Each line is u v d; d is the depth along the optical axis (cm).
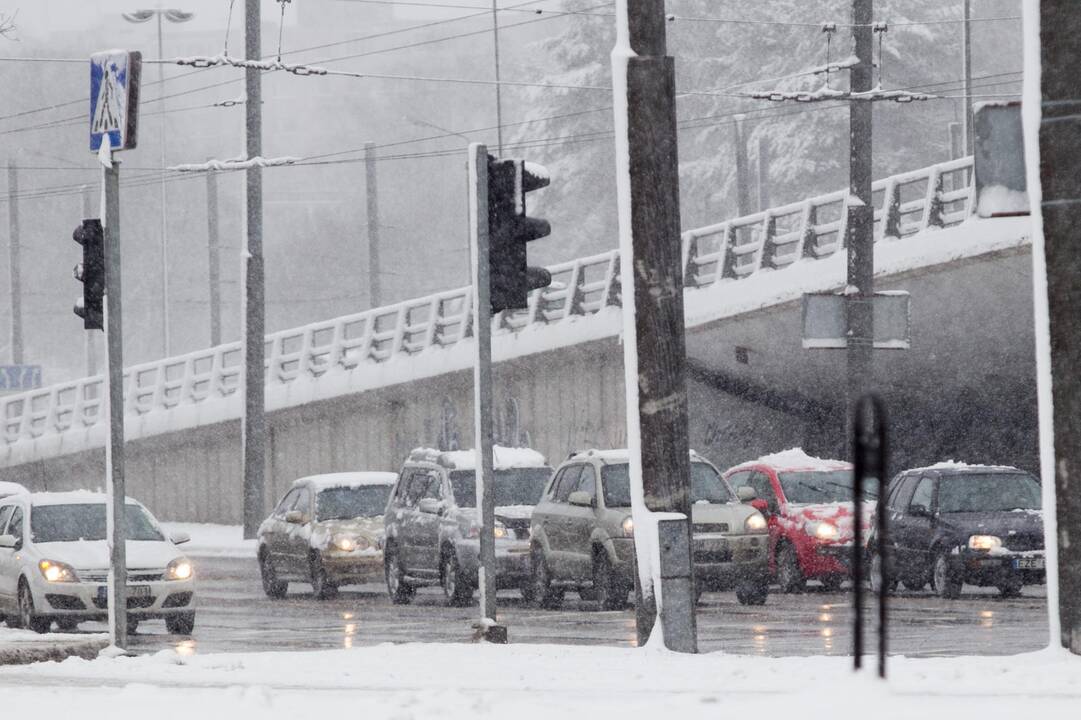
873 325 9206
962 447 12356
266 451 14912
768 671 3438
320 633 6328
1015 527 7194
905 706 2328
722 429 12569
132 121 4906
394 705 2539
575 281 12875
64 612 6481
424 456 8069
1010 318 10869
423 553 7794
